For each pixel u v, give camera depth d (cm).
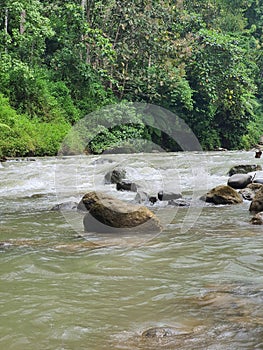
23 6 2039
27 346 204
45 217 574
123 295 275
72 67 2322
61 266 342
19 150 1628
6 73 2002
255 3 4597
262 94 4016
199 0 3591
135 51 2459
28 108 2009
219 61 2841
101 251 388
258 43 4172
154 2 2589
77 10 2298
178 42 2664
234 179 869
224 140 3083
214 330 216
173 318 235
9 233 479
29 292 282
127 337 212
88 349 199
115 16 2469
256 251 384
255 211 613
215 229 489
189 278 310
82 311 248
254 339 204
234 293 274
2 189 911
